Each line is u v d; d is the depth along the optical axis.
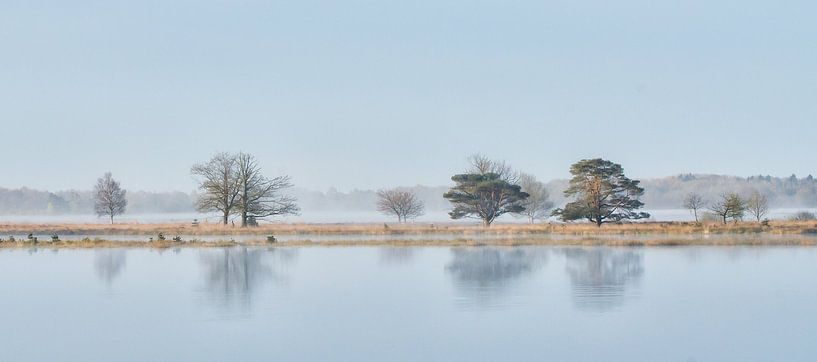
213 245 57.97
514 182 106.88
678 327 25.11
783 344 23.00
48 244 59.53
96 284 35.19
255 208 87.19
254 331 24.95
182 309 28.59
